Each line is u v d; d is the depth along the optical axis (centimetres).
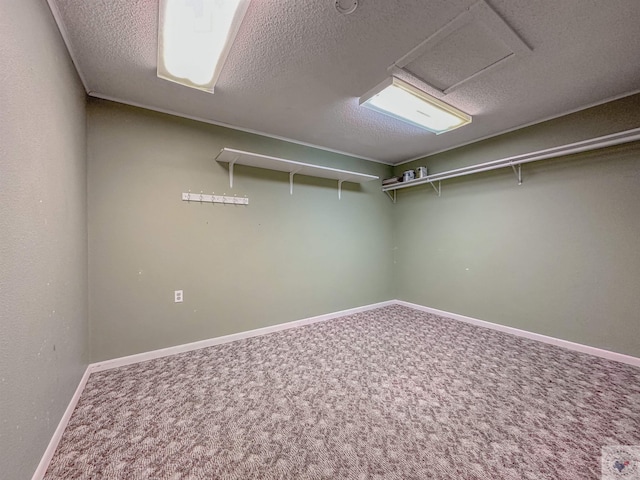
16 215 98
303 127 288
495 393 181
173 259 248
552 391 183
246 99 228
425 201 388
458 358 235
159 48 159
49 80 131
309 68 187
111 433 144
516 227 294
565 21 149
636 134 211
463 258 343
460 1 136
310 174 337
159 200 242
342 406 168
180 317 250
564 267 259
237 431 146
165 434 143
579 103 239
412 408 166
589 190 244
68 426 149
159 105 237
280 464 125
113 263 221
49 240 128
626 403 169
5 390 90
